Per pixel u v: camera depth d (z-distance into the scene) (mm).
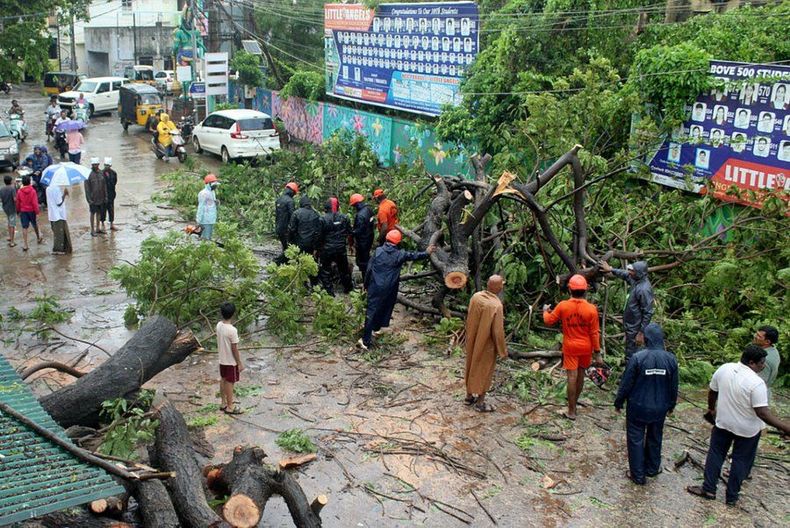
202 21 29656
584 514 6664
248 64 29828
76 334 10484
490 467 7383
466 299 11164
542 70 16797
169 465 6391
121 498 6066
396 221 12812
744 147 11695
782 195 10742
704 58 12273
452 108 18266
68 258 14070
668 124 12578
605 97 13422
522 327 10273
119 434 6797
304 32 31109
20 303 11633
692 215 11398
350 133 19328
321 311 10570
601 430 8156
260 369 9523
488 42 18094
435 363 9797
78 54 51781
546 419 8352
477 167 11641
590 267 10203
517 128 13625
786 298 9562
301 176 17875
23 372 7930
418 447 7684
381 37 21734
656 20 17109
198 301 10414
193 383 9047
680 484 7172
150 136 29625
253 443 7680
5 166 22453
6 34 23391
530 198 10008
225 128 23391
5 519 4559
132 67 44125
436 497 6871
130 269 10344
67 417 7227
